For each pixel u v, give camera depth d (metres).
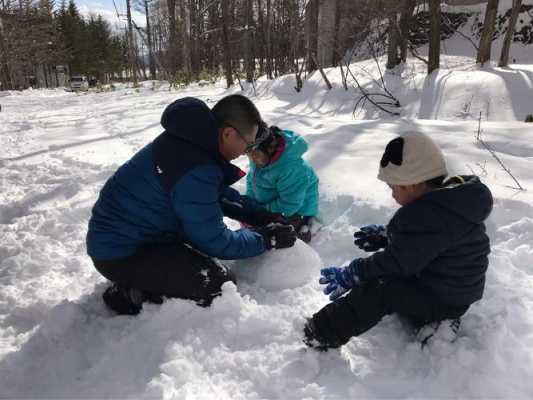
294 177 2.68
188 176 1.96
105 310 2.22
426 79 8.07
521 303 1.96
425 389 1.61
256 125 2.07
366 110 7.66
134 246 2.07
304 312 2.05
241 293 2.27
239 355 1.80
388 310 1.74
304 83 9.61
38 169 4.63
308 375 1.69
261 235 2.29
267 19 12.46
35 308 2.24
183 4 18.64
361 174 3.50
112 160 4.80
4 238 3.02
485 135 4.33
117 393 1.68
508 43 8.07
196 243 2.12
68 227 3.15
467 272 1.69
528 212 2.67
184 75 16.84
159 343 1.90
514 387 1.60
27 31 29.84
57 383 1.77
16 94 22.77
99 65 47.09
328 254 2.72
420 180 1.66
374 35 11.70
